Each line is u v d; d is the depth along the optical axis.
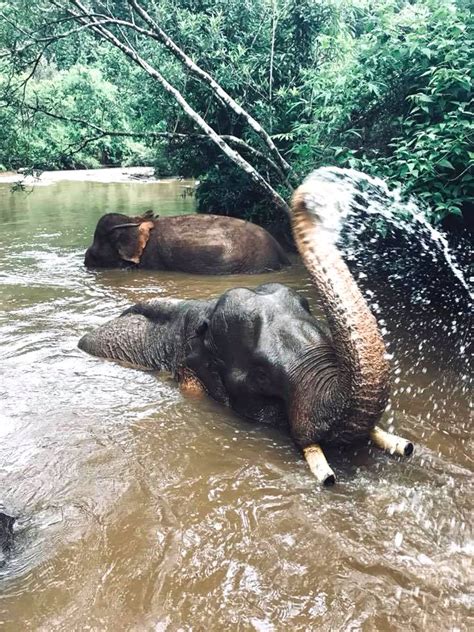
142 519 2.97
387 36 6.91
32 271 8.91
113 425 3.99
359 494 3.11
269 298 3.99
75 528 2.92
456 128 5.62
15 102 10.47
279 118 10.10
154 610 2.39
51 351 5.45
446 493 3.09
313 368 3.52
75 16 8.92
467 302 6.40
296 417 3.43
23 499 3.19
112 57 11.66
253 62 10.45
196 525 2.91
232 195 11.52
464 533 2.78
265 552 2.70
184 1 10.96
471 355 5.07
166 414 4.14
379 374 3.04
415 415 3.99
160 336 5.10
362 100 7.20
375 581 2.50
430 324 5.79
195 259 8.73
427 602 2.38
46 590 2.52
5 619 2.37
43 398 4.44
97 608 2.41
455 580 2.49
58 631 2.30
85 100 14.32
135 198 18.77
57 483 3.33
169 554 2.71
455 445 3.59
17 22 9.55
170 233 9.02
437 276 6.89
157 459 3.55
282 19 10.55
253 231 8.91
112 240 9.11
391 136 7.22
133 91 11.49
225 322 3.99
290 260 9.63
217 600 2.43
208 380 4.33
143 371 4.99
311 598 2.42
